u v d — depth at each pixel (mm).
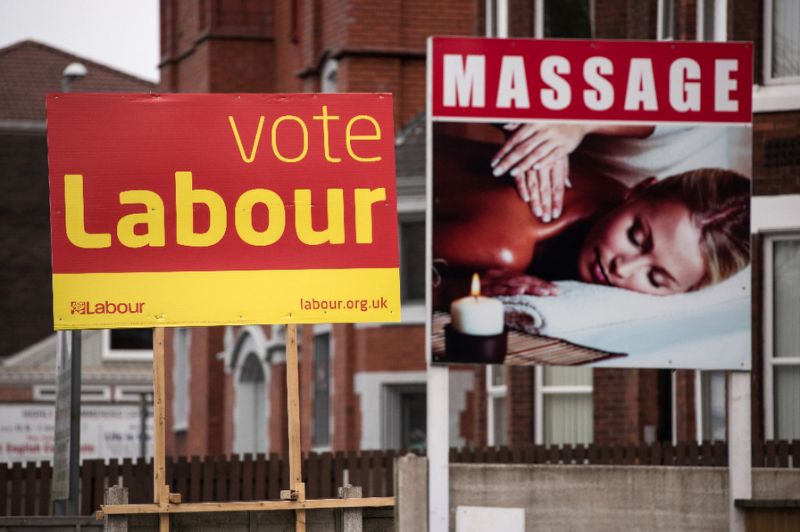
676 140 16891
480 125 16750
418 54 45719
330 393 45500
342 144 18062
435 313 16609
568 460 27609
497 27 34156
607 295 16734
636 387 28828
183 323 17812
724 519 16578
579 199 16797
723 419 27375
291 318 17891
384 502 18719
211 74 54469
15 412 64812
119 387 79812
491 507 16344
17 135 83938
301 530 18344
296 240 17953
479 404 34344
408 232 43531
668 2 29156
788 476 17016
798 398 25906
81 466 28844
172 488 27906
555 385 31766
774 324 26062
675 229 16812
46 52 87500
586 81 16844
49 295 84000
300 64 49438
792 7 26500
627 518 16469
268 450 50250
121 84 86125
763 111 26172
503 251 16703
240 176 17969
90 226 17828
